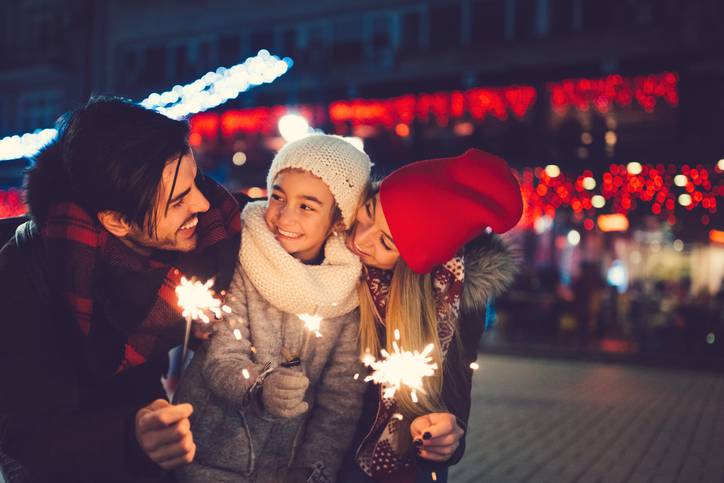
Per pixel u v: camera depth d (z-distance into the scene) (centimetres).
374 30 1995
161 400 147
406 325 192
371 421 203
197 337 187
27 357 158
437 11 1920
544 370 1175
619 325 1650
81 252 160
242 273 192
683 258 1977
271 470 190
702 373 1220
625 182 1427
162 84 2244
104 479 164
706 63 1371
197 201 167
